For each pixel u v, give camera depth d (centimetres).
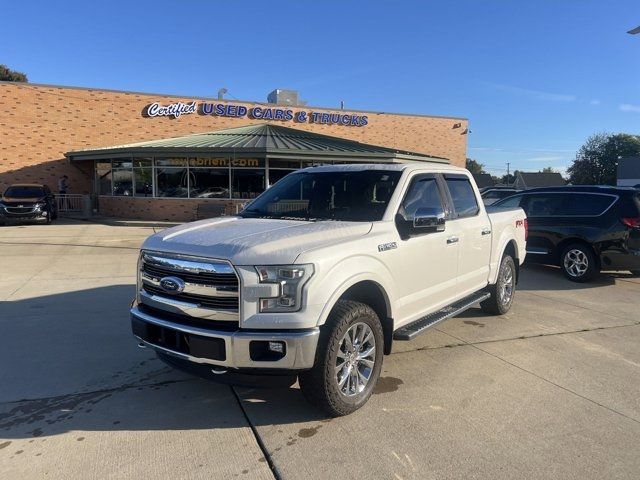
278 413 389
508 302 689
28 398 411
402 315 444
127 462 322
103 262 1045
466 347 545
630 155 7994
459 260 535
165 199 2134
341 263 367
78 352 513
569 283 919
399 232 437
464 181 582
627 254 877
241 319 339
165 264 373
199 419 379
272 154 1966
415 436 356
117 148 2050
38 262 1042
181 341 360
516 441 351
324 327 361
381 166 498
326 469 316
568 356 521
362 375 397
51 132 2308
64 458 326
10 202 1798
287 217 470
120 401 407
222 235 386
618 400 417
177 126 2503
